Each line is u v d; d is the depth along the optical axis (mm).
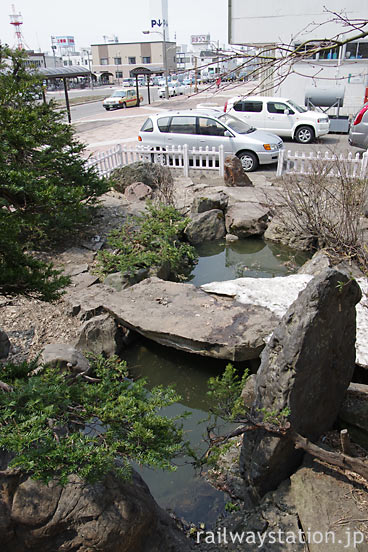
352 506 3172
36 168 6559
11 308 6223
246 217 9375
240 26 18125
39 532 2838
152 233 8453
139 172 10930
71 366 4895
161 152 12727
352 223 7234
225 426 4770
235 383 4223
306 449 3285
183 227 9016
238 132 13055
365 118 13023
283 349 3234
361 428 3814
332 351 3424
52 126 7965
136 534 3004
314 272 6828
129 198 10531
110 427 3119
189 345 5496
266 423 3316
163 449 3033
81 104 38344
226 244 9422
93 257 7762
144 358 5957
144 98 39500
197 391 5434
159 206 9562
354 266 6816
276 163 13688
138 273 7098
